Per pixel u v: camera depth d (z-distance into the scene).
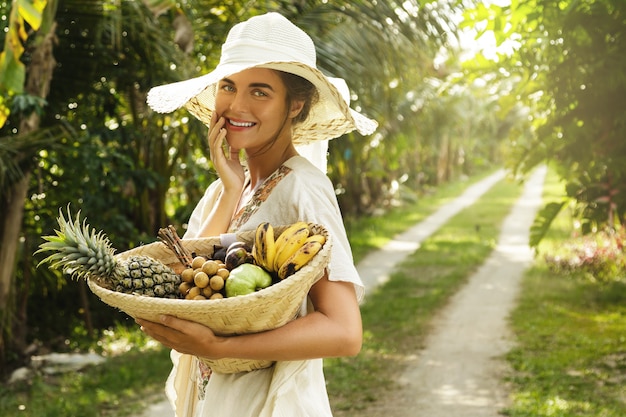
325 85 1.99
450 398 6.75
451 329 9.62
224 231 2.19
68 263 1.73
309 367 1.97
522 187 42.47
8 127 7.37
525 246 18.08
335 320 1.79
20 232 7.63
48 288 9.72
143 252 2.06
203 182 11.95
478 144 55.81
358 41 9.06
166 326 1.71
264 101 2.00
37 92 6.79
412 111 21.19
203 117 2.53
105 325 10.37
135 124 9.88
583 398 6.44
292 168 2.02
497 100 7.50
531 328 9.38
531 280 13.03
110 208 9.80
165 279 1.77
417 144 29.48
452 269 14.82
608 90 6.36
